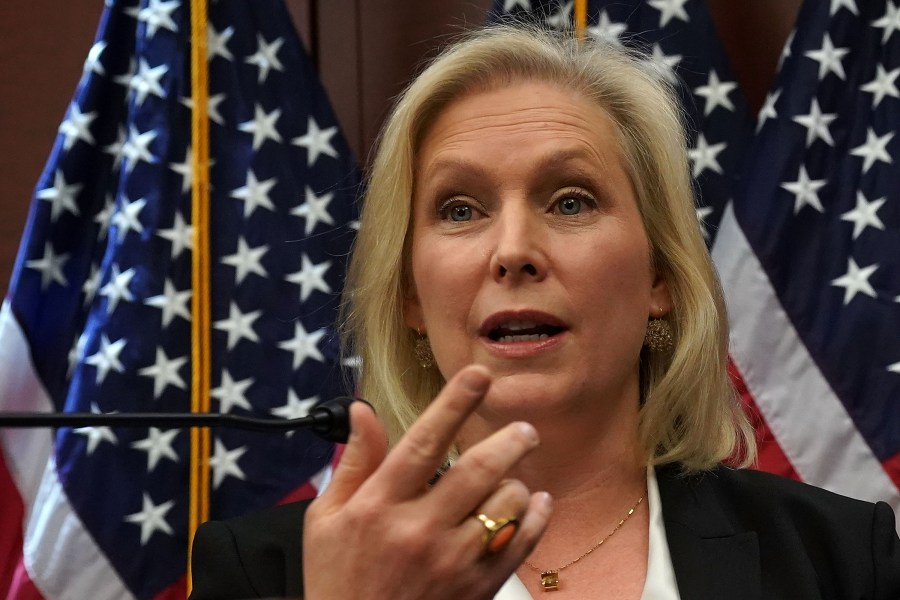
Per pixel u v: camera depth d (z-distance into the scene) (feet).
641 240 5.83
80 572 8.25
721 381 6.17
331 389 8.71
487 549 3.77
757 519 5.82
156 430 8.56
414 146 6.14
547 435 5.63
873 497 8.00
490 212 5.79
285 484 8.61
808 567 5.56
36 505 8.45
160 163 8.73
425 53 9.60
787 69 8.67
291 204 8.95
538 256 5.47
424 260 5.83
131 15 9.23
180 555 8.45
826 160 8.48
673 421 6.13
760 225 8.38
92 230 9.01
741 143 8.84
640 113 6.14
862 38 8.65
